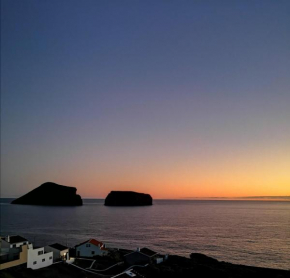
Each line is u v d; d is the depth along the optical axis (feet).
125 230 558.97
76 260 271.08
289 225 631.15
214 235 494.59
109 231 544.21
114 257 282.56
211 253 358.23
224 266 263.29
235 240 444.96
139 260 269.23
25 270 220.02
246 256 341.62
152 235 496.64
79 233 516.32
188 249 382.01
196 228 588.50
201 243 421.59
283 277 230.89
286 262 315.37
